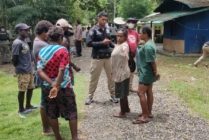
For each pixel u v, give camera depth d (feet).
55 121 11.36
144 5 81.25
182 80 26.02
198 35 45.14
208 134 12.91
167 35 52.13
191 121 14.58
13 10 41.19
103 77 27.12
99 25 17.37
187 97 19.84
